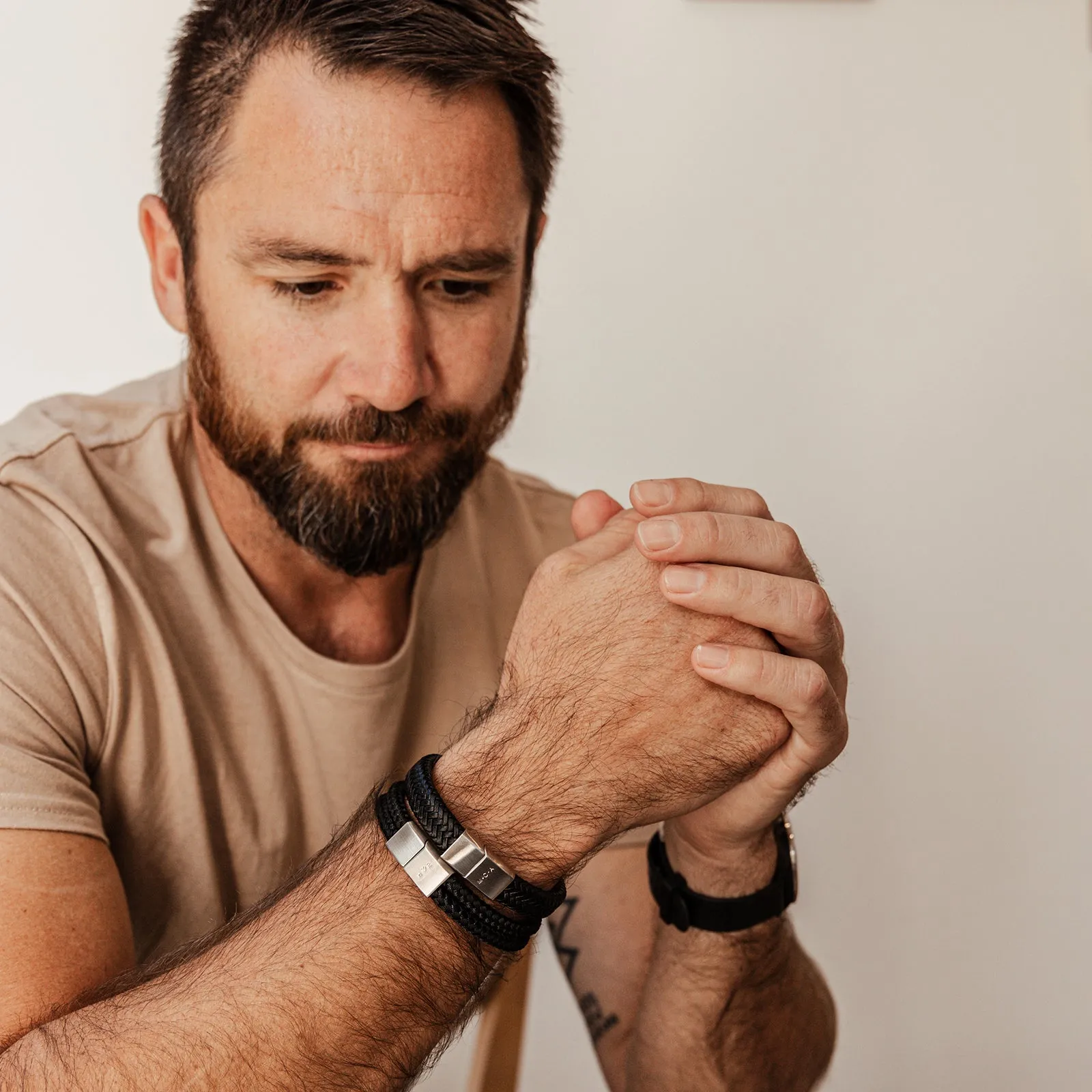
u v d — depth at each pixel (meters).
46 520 0.91
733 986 0.97
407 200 0.83
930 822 1.93
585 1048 1.72
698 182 1.80
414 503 0.92
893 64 1.80
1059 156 1.84
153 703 0.93
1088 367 1.88
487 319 0.90
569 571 0.79
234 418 0.91
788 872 0.97
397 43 0.81
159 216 0.99
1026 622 1.91
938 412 1.87
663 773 0.74
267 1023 0.64
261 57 0.83
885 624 1.90
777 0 1.75
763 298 1.83
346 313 0.86
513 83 0.86
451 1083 1.51
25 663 0.85
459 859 0.67
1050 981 1.95
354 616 1.04
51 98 1.63
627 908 1.10
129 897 0.95
